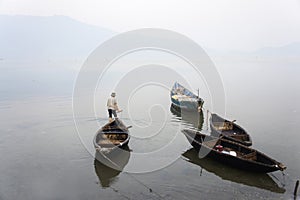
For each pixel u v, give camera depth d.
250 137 20.80
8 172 15.88
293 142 20.28
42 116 26.89
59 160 17.44
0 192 13.91
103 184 14.77
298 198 13.36
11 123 24.52
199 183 14.78
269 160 15.20
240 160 15.44
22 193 13.86
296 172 15.80
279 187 14.33
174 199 13.36
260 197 13.45
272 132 22.62
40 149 19.03
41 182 14.88
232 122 22.11
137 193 13.91
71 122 25.16
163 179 15.22
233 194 13.73
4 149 18.92
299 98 37.56
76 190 14.20
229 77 65.62
